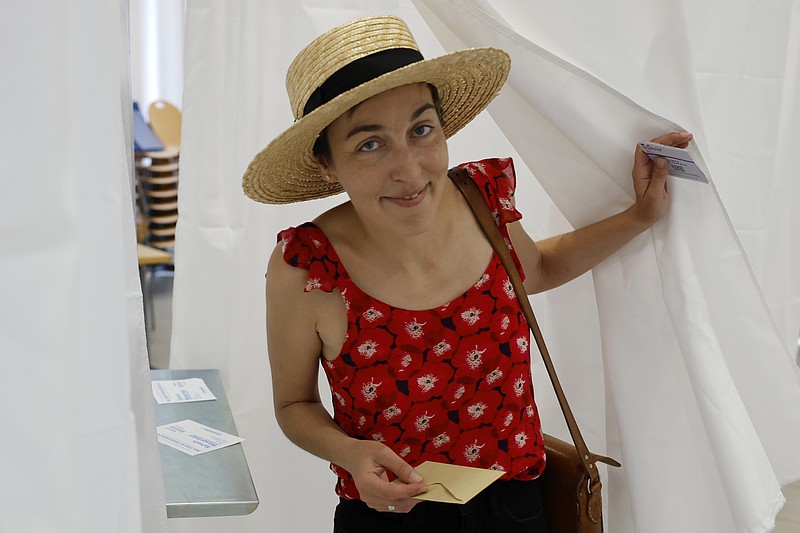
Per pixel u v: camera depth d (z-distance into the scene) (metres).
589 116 1.92
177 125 7.21
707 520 2.12
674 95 1.94
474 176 1.93
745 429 1.94
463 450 1.83
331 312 1.81
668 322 2.08
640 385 2.14
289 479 2.64
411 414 1.80
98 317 1.21
